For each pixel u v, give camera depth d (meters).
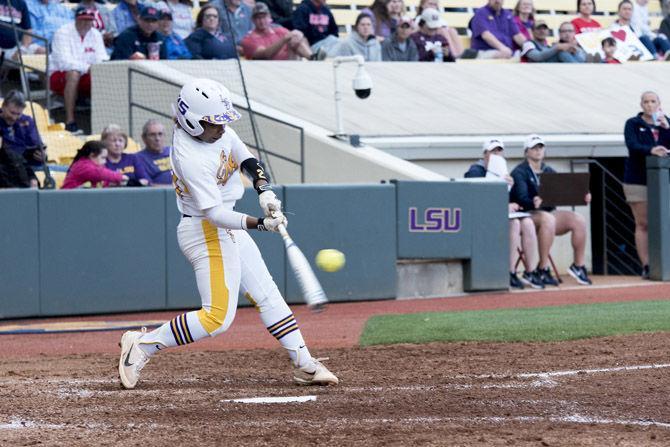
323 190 43.81
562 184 48.88
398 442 17.83
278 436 18.47
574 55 70.94
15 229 39.78
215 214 22.05
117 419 20.27
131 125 52.41
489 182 46.97
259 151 50.25
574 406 20.98
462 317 37.09
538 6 77.88
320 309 21.98
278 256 43.16
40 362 28.94
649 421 19.45
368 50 64.44
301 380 24.08
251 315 40.78
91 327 37.03
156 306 41.84
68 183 43.91
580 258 50.94
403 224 45.31
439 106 59.28
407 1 73.19
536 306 41.47
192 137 22.12
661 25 78.81
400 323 35.69
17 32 50.28
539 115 60.25
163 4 57.81
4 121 45.25
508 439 17.97
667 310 37.91
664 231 51.59
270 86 57.75
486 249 46.94
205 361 28.31
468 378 24.62
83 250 40.72
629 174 52.72
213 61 56.69
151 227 41.62
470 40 73.81
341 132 51.28
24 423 19.98
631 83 68.00
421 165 53.69
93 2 56.50
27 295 39.94
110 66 54.12
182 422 19.91
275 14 64.31
